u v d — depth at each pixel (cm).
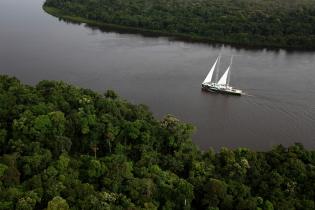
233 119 16550
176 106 17212
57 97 12269
